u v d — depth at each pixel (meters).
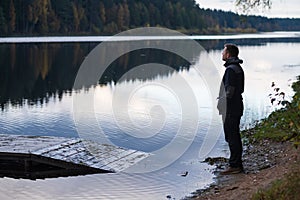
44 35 78.69
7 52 45.41
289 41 82.44
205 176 8.30
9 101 19.14
